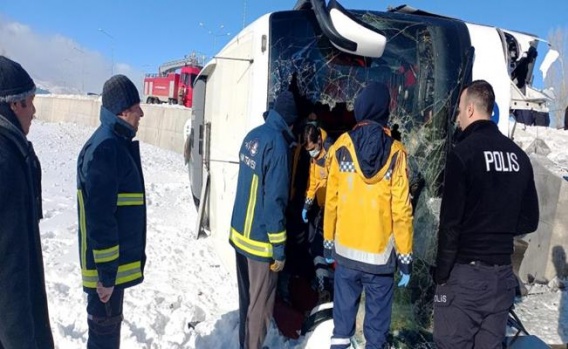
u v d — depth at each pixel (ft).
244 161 10.16
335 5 11.06
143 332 12.53
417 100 12.17
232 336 12.23
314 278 12.61
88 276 8.68
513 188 8.10
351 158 9.52
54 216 24.08
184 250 19.74
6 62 6.33
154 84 98.27
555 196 17.89
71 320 12.98
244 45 13.07
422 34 12.36
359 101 9.53
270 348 11.58
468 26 12.91
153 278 16.67
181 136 60.03
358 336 11.46
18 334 5.86
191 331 12.66
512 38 14.76
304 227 12.88
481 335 8.41
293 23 11.66
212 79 18.98
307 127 12.01
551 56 18.61
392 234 9.61
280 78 11.43
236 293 15.43
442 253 8.25
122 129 8.68
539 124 40.78
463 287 8.20
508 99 12.62
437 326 8.71
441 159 12.33
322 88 11.65
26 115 6.59
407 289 12.38
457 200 8.00
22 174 5.98
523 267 17.62
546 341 13.06
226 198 15.70
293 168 12.83
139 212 9.09
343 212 9.74
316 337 11.23
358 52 11.12
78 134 78.28
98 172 8.12
